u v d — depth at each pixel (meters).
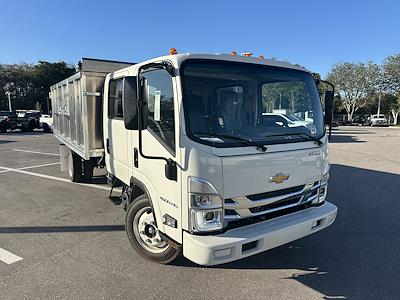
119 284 3.63
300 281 3.75
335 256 4.39
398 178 9.41
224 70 3.39
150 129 3.59
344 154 15.06
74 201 6.77
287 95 3.86
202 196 3.06
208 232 3.12
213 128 3.22
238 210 3.24
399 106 56.06
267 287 3.62
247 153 3.23
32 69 70.81
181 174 3.12
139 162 3.91
